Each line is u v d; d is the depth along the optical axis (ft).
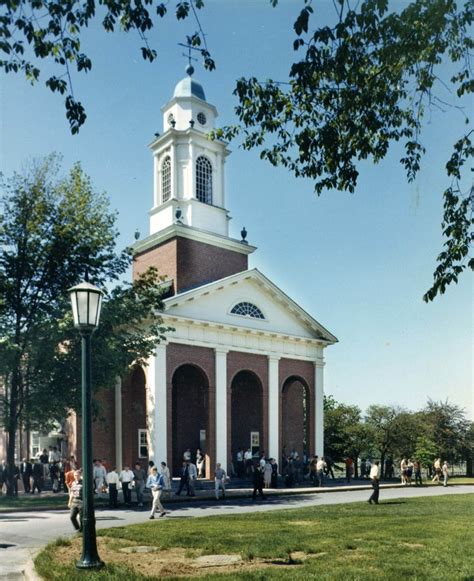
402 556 39.19
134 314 94.99
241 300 134.10
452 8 29.40
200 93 149.38
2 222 93.20
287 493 104.42
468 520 59.16
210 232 139.85
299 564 37.22
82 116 31.71
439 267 33.71
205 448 133.08
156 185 149.07
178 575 33.58
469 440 187.32
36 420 107.55
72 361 88.99
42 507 78.07
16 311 92.17
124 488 82.48
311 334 148.15
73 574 33.09
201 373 124.98
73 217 95.86
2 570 37.35
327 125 33.94
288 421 152.25
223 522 58.29
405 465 133.49
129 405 124.36
